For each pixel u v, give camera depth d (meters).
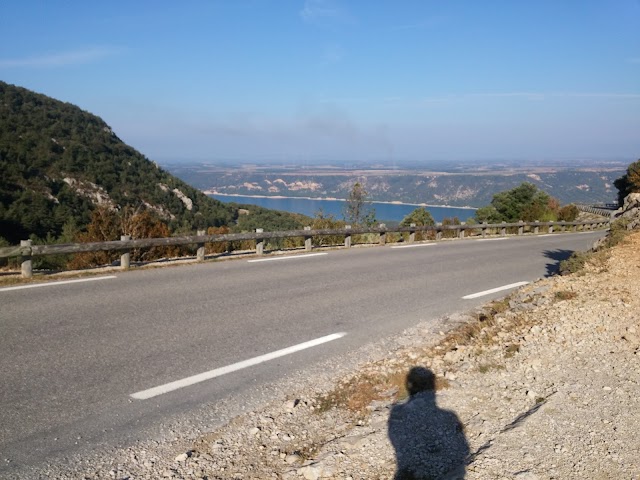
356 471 3.93
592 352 6.05
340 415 5.08
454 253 18.27
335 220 23.95
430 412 4.89
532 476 3.62
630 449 3.95
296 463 4.12
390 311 9.20
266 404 5.21
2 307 8.04
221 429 4.65
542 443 4.08
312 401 5.35
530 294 9.12
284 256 15.35
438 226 23.48
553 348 6.29
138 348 6.49
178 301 9.02
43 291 9.24
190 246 17.45
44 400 4.93
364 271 13.23
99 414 4.75
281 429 4.71
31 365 5.74
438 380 5.68
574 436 4.17
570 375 5.46
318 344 7.14
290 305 9.21
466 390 5.36
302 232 16.89
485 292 11.21
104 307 8.34
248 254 15.45
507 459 3.86
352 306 9.41
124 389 5.30
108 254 15.13
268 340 7.17
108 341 6.69
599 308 7.48
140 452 4.18
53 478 3.74
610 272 9.52
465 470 3.72
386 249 18.72
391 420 4.80
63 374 5.55
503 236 28.80
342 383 5.86
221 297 9.50
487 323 8.20
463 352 6.70
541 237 28.69
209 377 5.76
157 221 16.94
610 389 5.03
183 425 4.67
